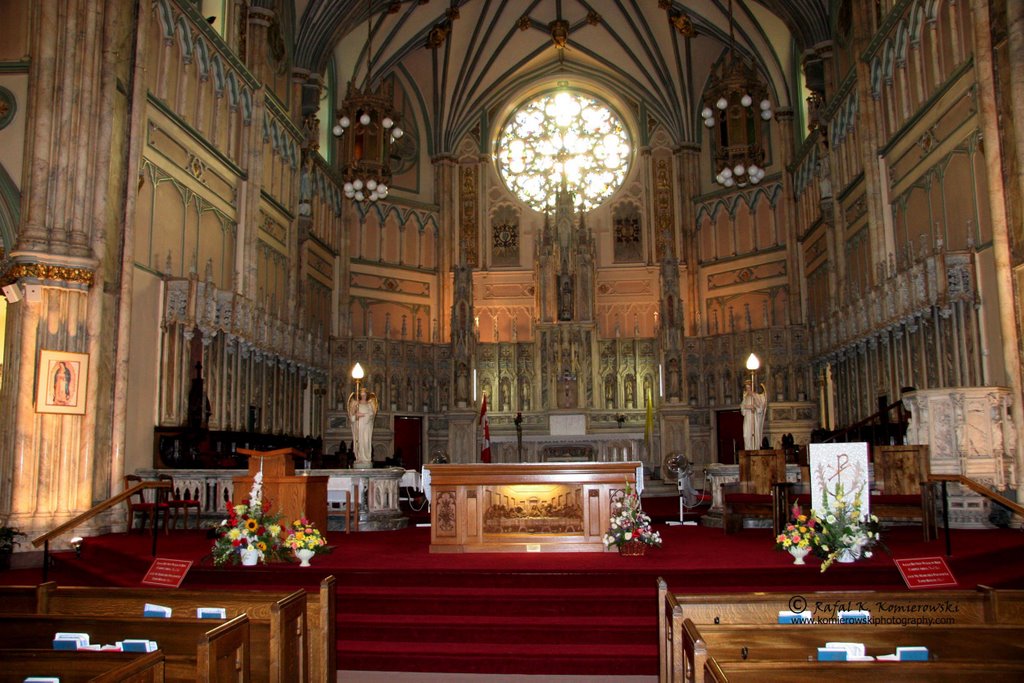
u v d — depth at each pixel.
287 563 11.60
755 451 16.19
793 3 27.56
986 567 11.62
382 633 9.66
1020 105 14.80
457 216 35.19
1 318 17.89
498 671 8.98
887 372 21.06
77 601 7.43
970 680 4.81
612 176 35.50
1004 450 15.59
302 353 26.41
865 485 10.98
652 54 33.94
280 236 26.62
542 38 34.78
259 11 24.75
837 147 26.14
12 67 16.47
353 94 26.84
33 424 14.93
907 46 20.97
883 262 22.05
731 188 33.06
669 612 7.02
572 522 13.06
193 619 6.30
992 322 16.80
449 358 32.69
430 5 31.56
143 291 18.25
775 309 31.31
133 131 17.27
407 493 24.19
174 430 18.41
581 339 32.09
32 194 15.54
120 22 17.16
